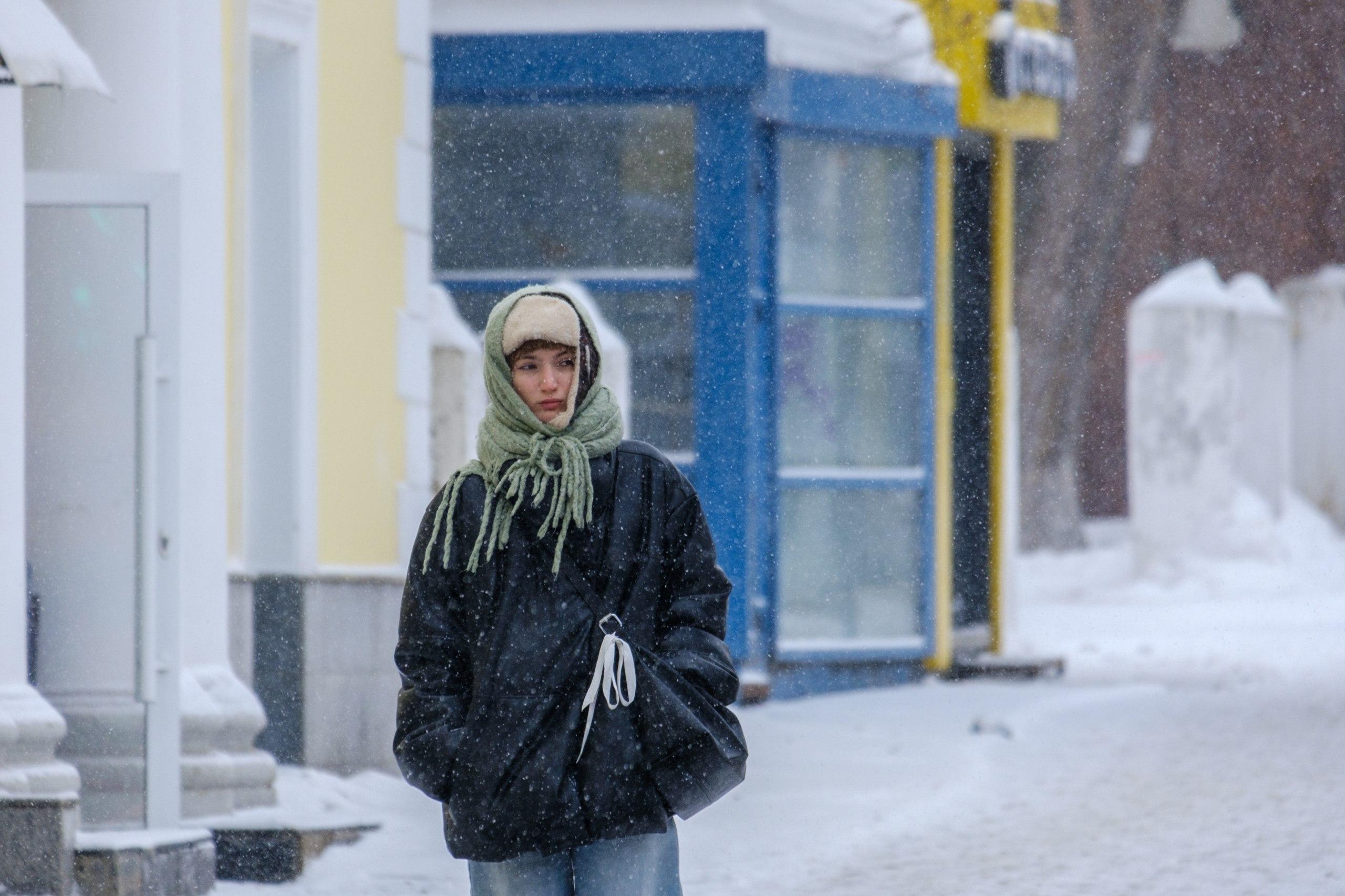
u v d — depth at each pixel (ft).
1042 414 294.87
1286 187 354.33
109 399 85.81
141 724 84.33
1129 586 253.65
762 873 80.18
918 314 158.51
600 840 42.24
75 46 71.87
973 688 156.66
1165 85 351.67
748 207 144.87
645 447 44.21
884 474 156.56
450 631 43.01
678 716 42.14
